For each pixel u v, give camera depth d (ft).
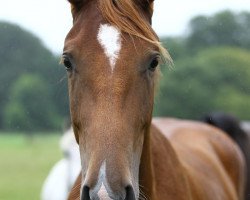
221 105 136.56
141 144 13.93
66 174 37.83
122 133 12.78
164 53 13.93
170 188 17.03
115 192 12.19
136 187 13.37
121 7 13.61
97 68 13.15
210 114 32.09
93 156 12.59
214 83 136.05
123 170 12.45
